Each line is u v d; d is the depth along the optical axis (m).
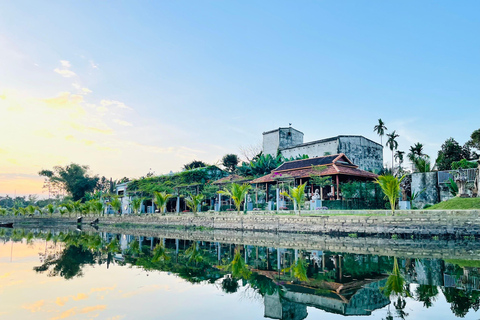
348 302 8.61
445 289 9.69
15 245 23.62
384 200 31.59
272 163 49.41
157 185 54.88
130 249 21.05
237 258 16.55
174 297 9.10
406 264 13.63
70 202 74.25
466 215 18.56
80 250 20.39
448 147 44.03
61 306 8.02
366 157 53.16
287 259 15.88
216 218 32.75
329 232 23.17
